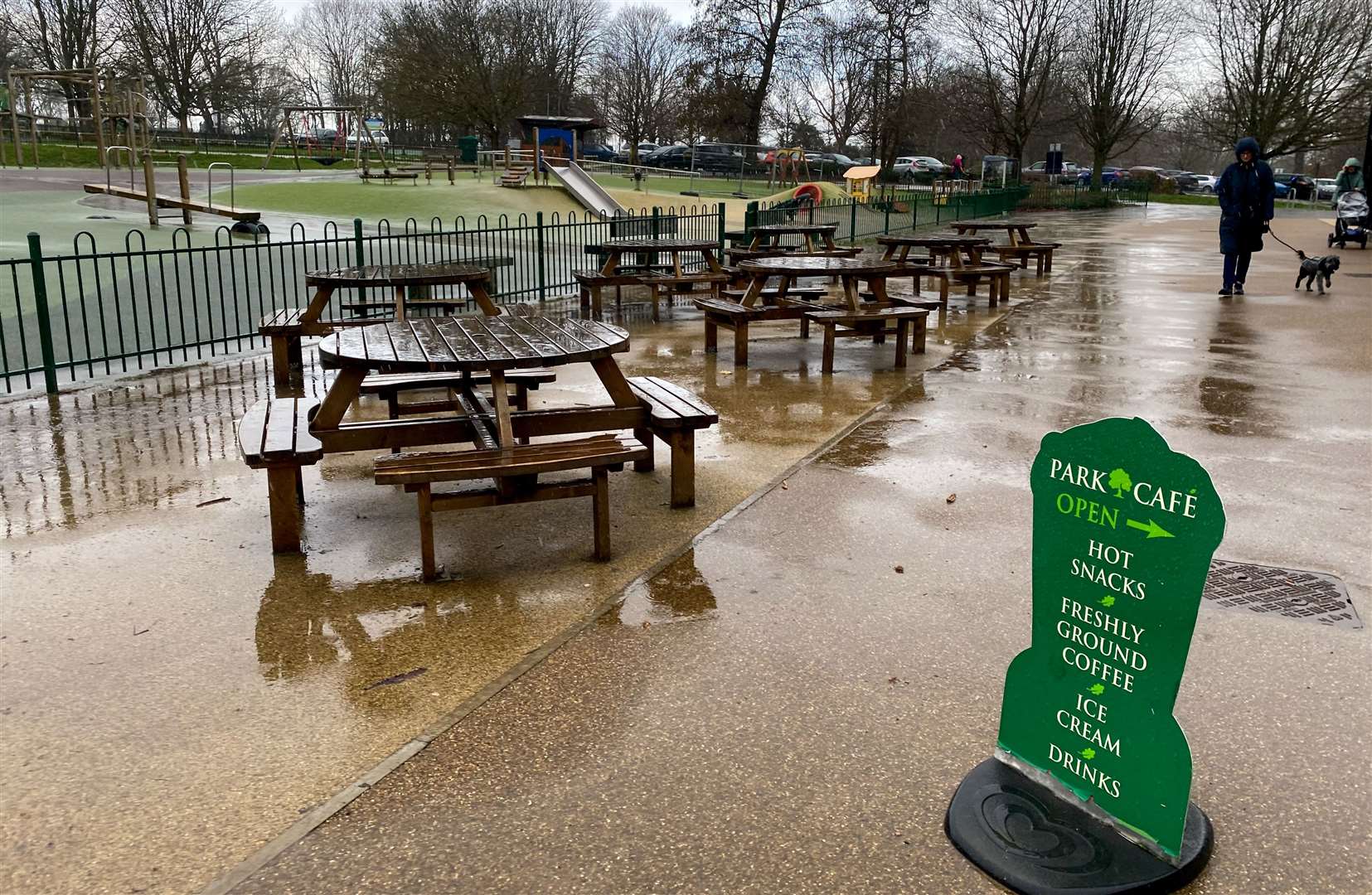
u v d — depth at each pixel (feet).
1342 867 7.92
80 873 7.89
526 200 100.48
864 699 10.48
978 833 8.13
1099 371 28.17
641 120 244.42
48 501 17.19
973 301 44.65
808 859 7.99
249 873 7.86
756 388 26.43
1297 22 144.25
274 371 27.81
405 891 7.65
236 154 182.29
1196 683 10.86
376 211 87.66
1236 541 15.08
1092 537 7.80
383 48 199.00
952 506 16.69
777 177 156.25
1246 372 27.76
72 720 10.18
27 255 50.24
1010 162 170.19
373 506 17.12
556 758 9.41
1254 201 43.09
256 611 12.82
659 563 14.32
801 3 163.12
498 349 15.08
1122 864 7.68
